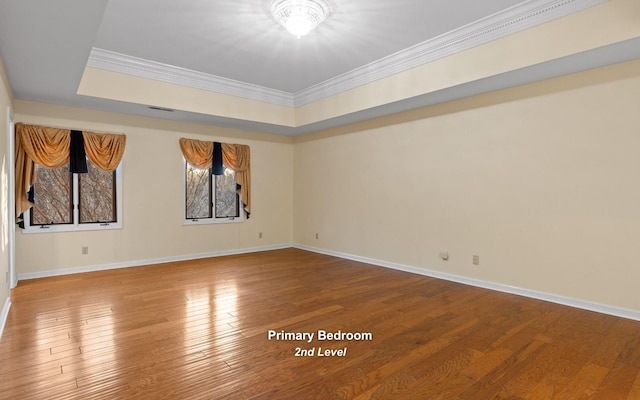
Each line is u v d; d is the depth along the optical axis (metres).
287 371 2.26
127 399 1.94
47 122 4.64
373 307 3.52
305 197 6.96
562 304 3.60
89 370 2.25
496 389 2.07
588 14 2.93
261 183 6.80
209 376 2.19
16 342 2.65
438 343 2.69
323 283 4.42
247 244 6.64
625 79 3.21
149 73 4.64
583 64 3.27
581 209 3.49
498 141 4.09
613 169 3.29
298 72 4.93
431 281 4.54
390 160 5.33
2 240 3.11
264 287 4.23
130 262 5.36
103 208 5.17
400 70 4.40
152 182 5.54
